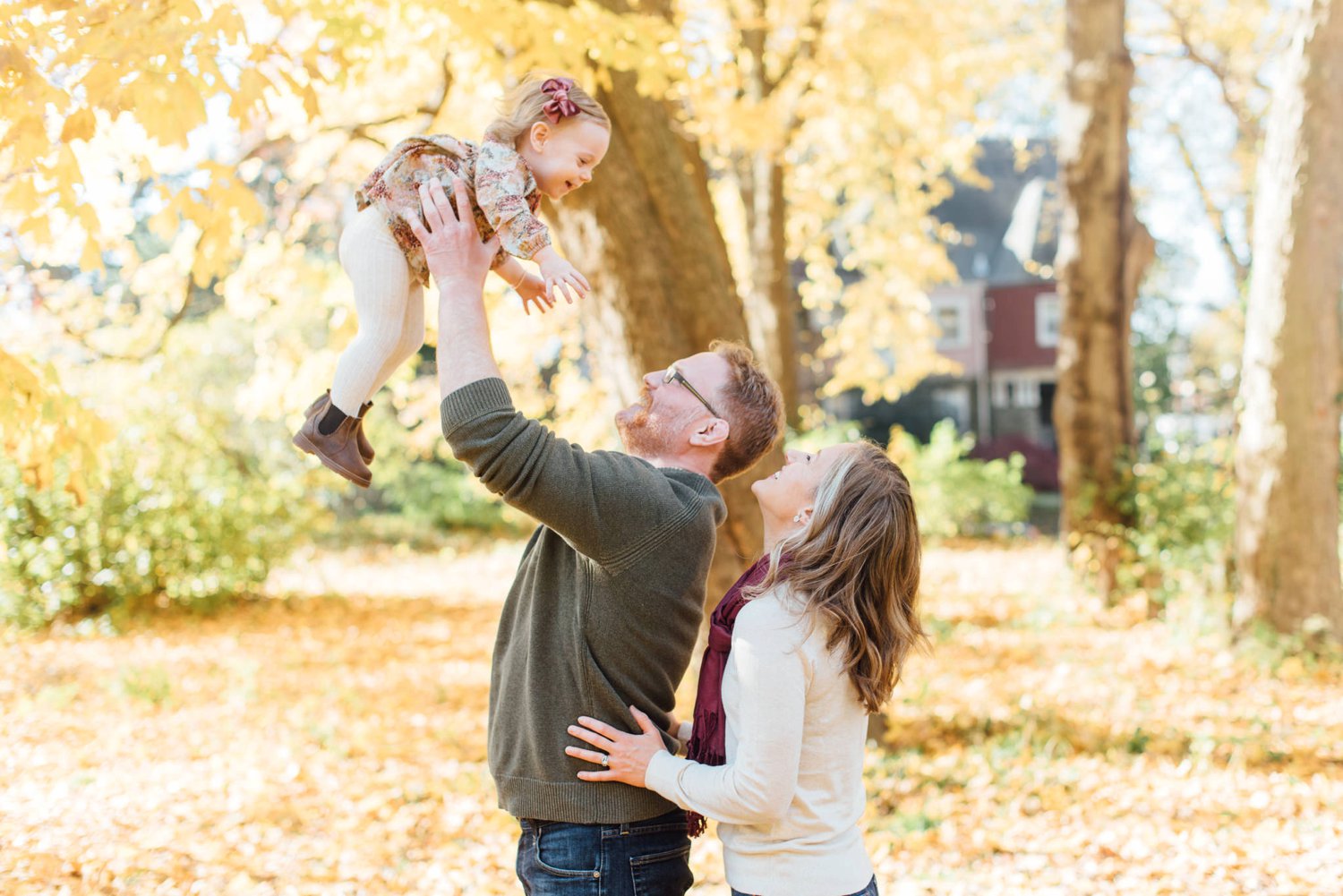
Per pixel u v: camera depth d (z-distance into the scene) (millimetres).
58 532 9672
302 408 6805
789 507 2225
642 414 2205
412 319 2184
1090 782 4949
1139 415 22297
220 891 3666
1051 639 8641
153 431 10672
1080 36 9773
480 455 1827
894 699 6484
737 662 1948
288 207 9344
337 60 3232
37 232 2971
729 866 2016
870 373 15547
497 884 3830
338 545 17297
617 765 1960
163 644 9047
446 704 6883
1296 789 4820
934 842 4262
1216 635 7852
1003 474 17766
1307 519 7375
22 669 7824
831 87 11977
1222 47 16938
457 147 2092
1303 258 7293
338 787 4922
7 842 3965
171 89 2719
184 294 8008
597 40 4102
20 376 3166
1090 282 9961
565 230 5242
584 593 1978
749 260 13086
